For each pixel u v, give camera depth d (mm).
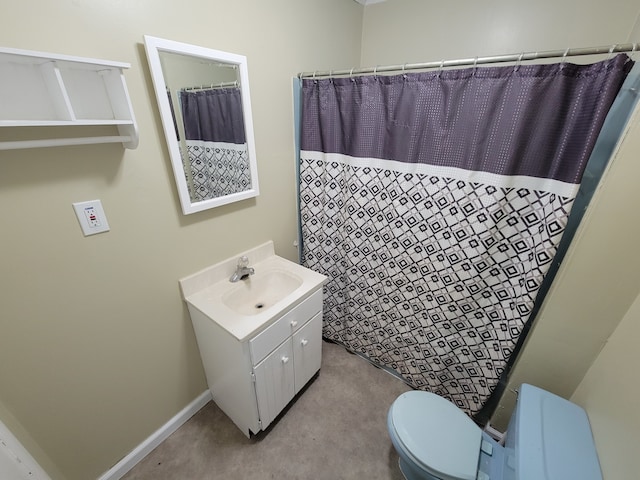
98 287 1024
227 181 1344
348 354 1973
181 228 1227
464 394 1530
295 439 1426
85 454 1143
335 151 1529
